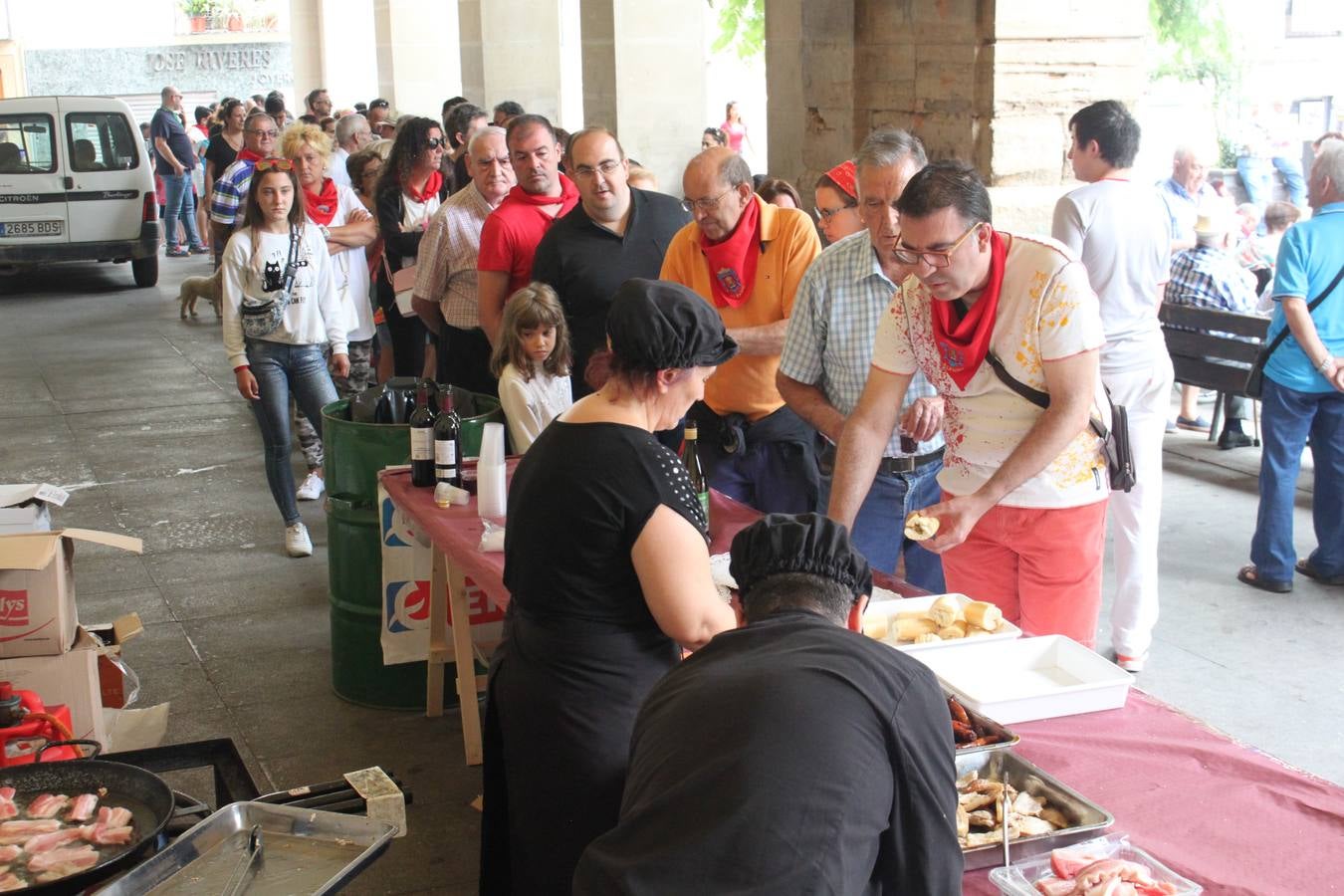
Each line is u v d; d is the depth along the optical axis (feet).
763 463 14.03
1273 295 16.74
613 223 15.44
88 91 96.07
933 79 18.74
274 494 19.70
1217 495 21.68
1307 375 16.87
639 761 5.46
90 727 11.30
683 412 8.08
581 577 7.81
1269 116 44.57
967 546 10.52
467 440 14.11
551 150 16.60
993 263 9.27
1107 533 20.16
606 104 34.35
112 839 7.82
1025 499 10.03
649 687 8.02
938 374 10.00
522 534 8.01
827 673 5.27
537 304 14.03
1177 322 23.81
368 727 14.23
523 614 8.25
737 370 13.80
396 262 22.18
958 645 8.60
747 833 4.83
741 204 13.62
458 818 12.32
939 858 5.21
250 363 19.12
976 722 7.72
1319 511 17.70
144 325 40.47
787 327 12.76
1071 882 6.27
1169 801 7.11
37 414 29.17
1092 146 14.30
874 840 5.05
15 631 11.05
